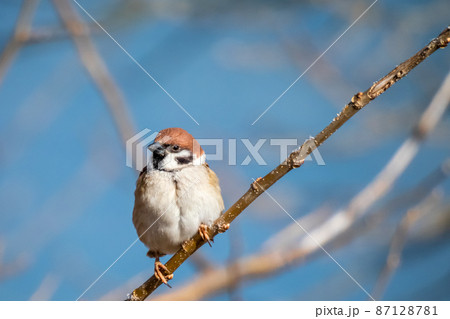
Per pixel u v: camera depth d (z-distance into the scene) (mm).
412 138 9312
